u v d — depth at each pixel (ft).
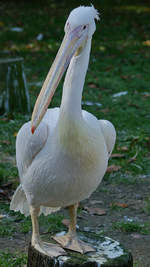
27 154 10.98
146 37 42.80
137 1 57.62
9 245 14.28
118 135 22.68
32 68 33.24
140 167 19.77
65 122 10.21
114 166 19.66
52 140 10.63
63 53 10.02
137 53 38.01
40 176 10.77
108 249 11.78
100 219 16.15
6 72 24.54
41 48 38.22
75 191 10.87
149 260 13.83
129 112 25.77
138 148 21.44
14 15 49.75
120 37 42.45
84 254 11.46
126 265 11.21
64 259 11.14
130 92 29.17
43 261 11.30
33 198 11.33
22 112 25.09
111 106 26.61
